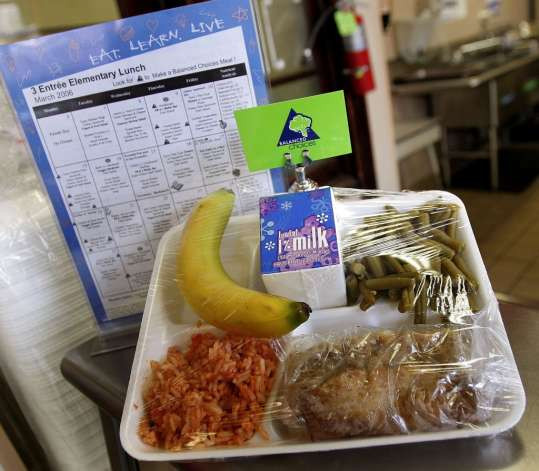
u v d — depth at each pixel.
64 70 0.70
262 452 0.50
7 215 0.81
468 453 0.49
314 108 0.63
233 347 0.61
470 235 0.65
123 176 0.76
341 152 0.67
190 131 0.75
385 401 0.50
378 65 2.50
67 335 0.90
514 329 0.65
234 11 0.70
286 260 0.59
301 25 2.24
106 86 0.71
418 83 2.97
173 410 0.57
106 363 0.75
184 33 0.70
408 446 0.50
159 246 0.74
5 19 1.50
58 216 0.77
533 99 3.47
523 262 2.24
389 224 0.66
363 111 2.38
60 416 0.92
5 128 0.86
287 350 0.61
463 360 0.53
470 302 0.60
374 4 2.42
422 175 3.35
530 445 0.48
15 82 0.70
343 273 0.60
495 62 3.04
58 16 1.62
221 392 0.57
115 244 0.80
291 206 0.62
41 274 0.84
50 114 0.72
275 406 0.55
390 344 0.56
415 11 3.41
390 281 0.62
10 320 0.83
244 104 0.74
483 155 3.21
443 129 3.33
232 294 0.61
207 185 0.78
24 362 0.87
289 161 0.67
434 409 0.49
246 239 0.73
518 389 0.51
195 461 0.53
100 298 0.83
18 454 1.15
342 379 0.52
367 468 0.49
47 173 0.75
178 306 0.71
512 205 2.85
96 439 0.97
